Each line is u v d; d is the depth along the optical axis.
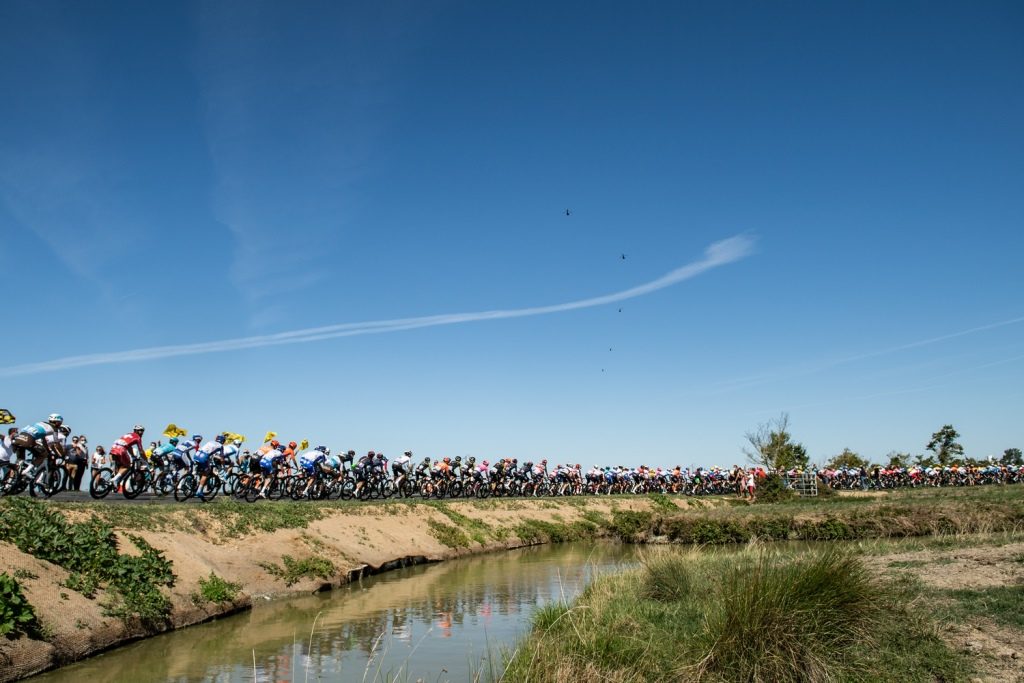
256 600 15.13
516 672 8.99
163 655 10.99
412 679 9.80
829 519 27.20
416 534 24.22
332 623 13.48
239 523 17.30
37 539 11.48
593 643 9.45
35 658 9.60
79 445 17.19
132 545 13.41
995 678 7.45
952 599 10.18
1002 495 32.66
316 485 24.12
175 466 18.55
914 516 26.30
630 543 30.36
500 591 17.30
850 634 8.48
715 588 11.79
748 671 7.93
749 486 45.97
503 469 37.16
